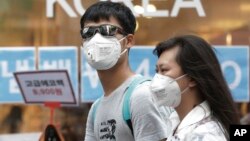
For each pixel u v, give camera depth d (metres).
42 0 13.43
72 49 13.39
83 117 13.35
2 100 13.34
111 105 7.50
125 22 7.86
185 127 6.06
